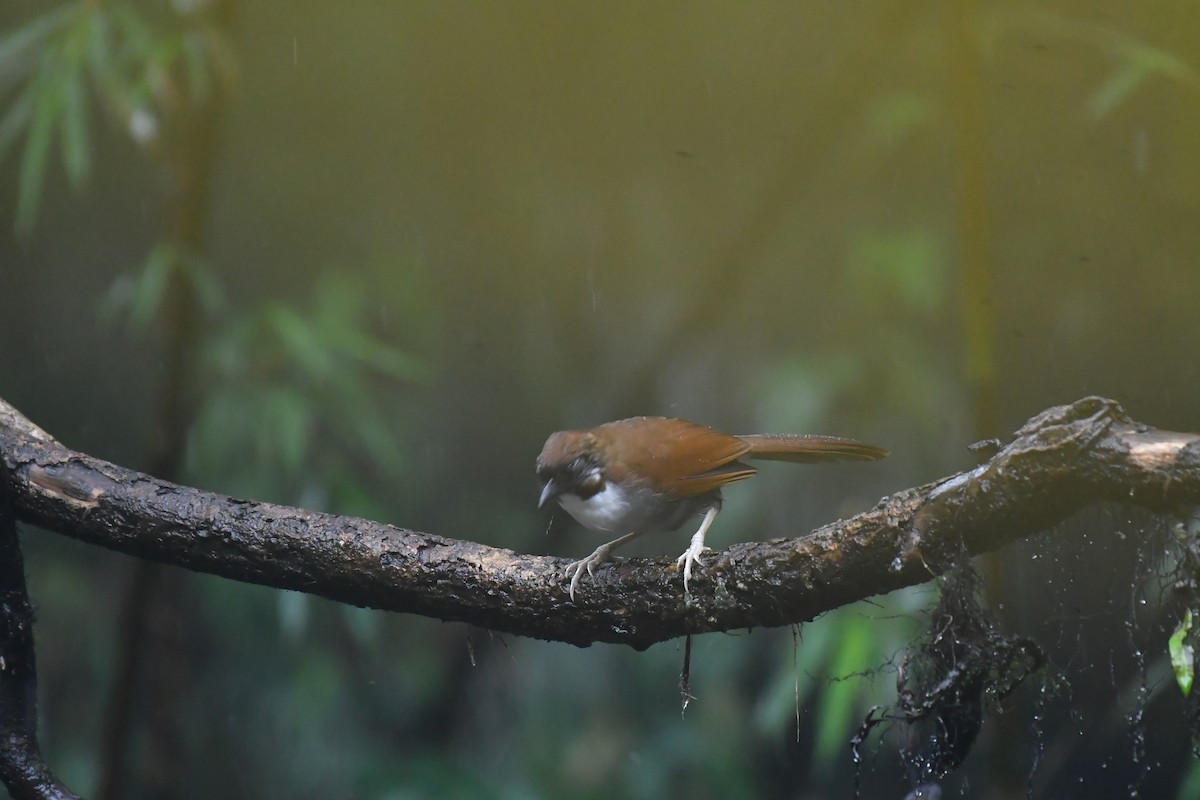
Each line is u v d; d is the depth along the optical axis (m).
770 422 9.72
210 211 10.74
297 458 8.82
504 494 11.45
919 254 9.39
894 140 10.18
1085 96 9.45
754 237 9.70
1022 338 9.70
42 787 5.16
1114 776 8.61
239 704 11.20
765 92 10.50
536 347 11.39
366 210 11.01
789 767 11.41
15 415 5.49
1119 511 4.55
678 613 4.82
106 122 10.53
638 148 10.88
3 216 10.95
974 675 4.41
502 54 10.91
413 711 11.49
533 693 11.62
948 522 4.14
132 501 5.22
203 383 9.43
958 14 8.00
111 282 11.05
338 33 10.82
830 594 4.52
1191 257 9.32
